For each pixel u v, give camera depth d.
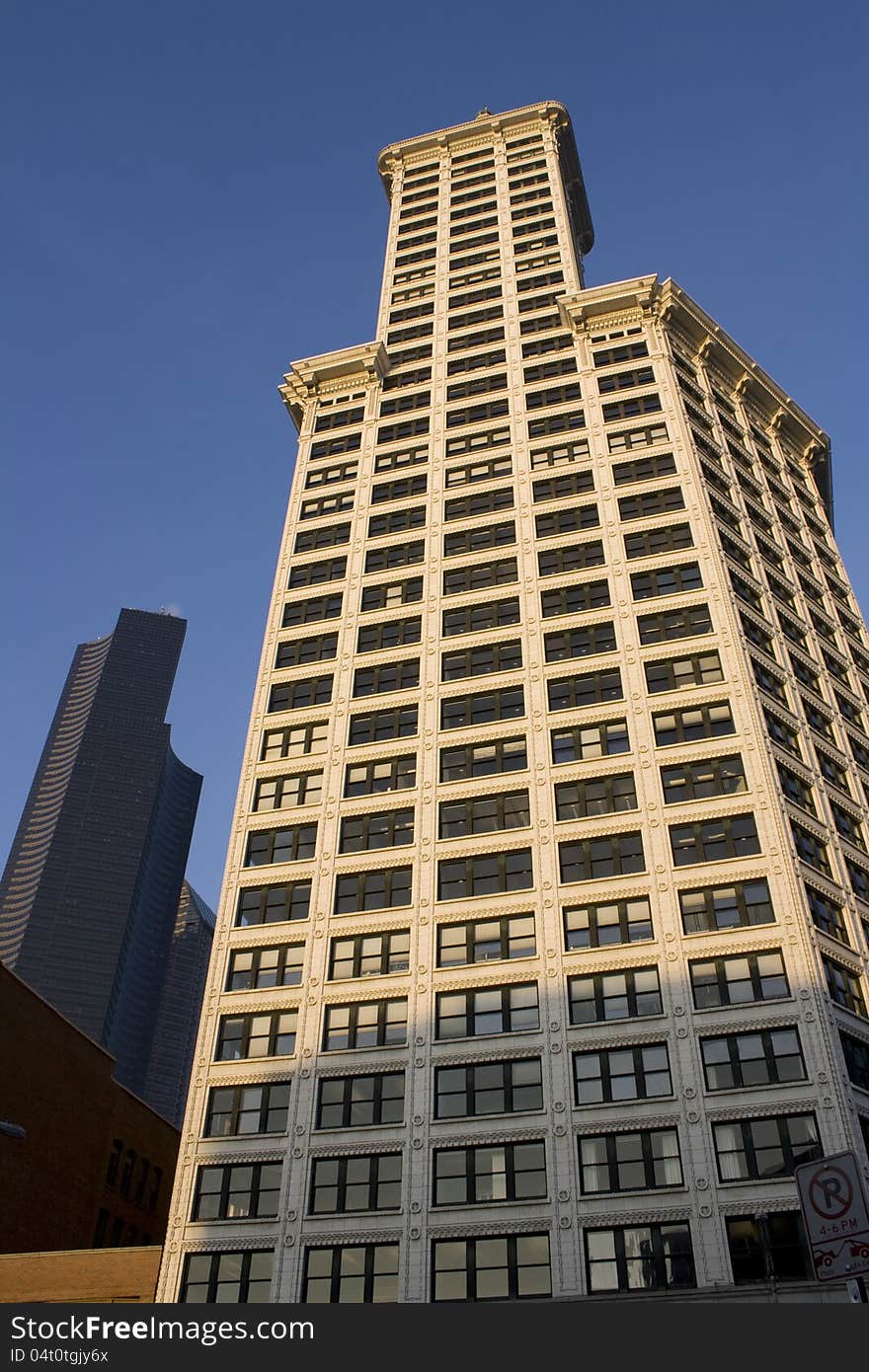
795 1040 42.00
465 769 54.22
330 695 59.81
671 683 54.50
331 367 80.06
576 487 65.94
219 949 50.88
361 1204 42.16
